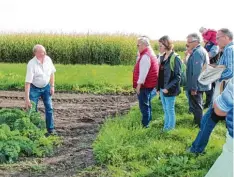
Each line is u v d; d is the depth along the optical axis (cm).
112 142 1010
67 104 1772
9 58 3706
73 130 1275
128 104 1770
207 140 916
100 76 2395
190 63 1069
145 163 910
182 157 888
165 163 884
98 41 3631
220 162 648
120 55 3631
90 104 1775
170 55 1072
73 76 2380
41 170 916
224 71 908
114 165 909
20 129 1113
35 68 1152
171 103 1090
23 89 2153
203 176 812
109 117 1451
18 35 3738
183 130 1082
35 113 1191
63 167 934
